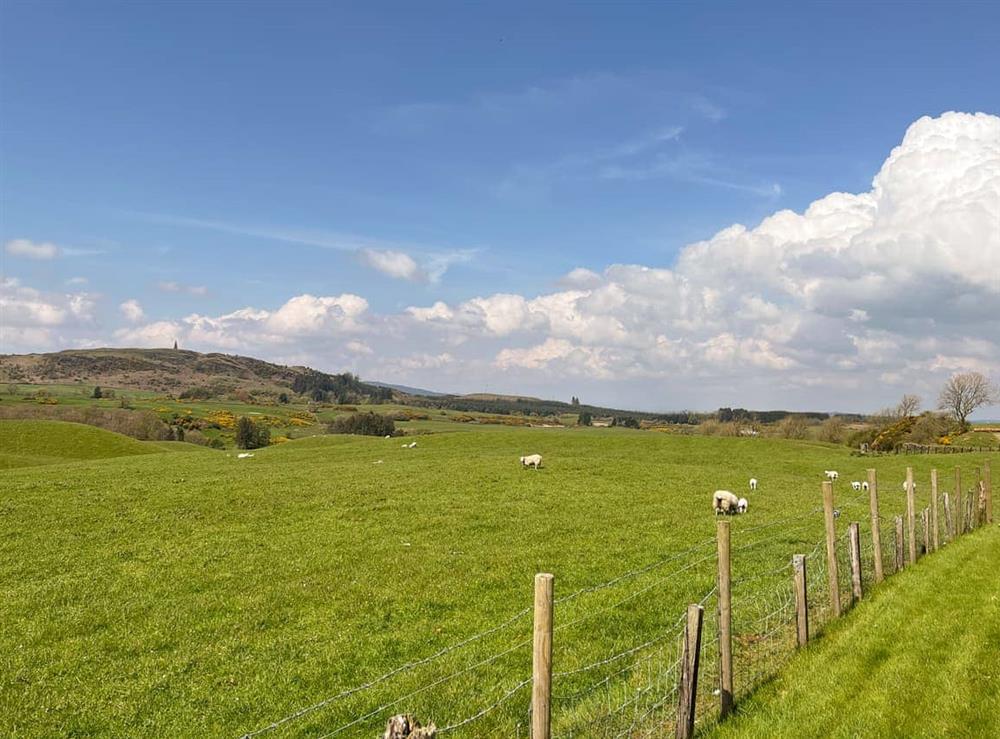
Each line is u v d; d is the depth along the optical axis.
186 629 17.80
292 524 30.23
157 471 48.34
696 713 11.59
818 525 31.23
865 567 20.84
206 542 26.84
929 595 17.16
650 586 20.45
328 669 15.17
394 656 15.91
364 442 84.88
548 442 83.38
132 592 20.83
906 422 107.50
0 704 13.70
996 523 31.39
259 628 17.92
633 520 31.80
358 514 32.34
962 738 9.84
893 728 10.23
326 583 21.56
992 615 15.17
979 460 68.94
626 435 89.75
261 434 142.75
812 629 15.34
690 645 10.14
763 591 19.30
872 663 12.88
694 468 54.97
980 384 122.00
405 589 20.92
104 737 12.45
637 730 11.27
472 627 17.66
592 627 17.25
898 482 55.38
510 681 13.98
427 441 85.19
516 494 38.19
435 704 13.05
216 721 12.94
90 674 15.17
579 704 12.60
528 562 24.00
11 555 24.69
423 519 31.27
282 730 12.45
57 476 43.97
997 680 11.66
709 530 29.67
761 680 12.64
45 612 19.08
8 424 85.00
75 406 152.62
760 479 50.91
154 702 13.77
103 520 30.06
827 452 77.75
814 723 10.46
